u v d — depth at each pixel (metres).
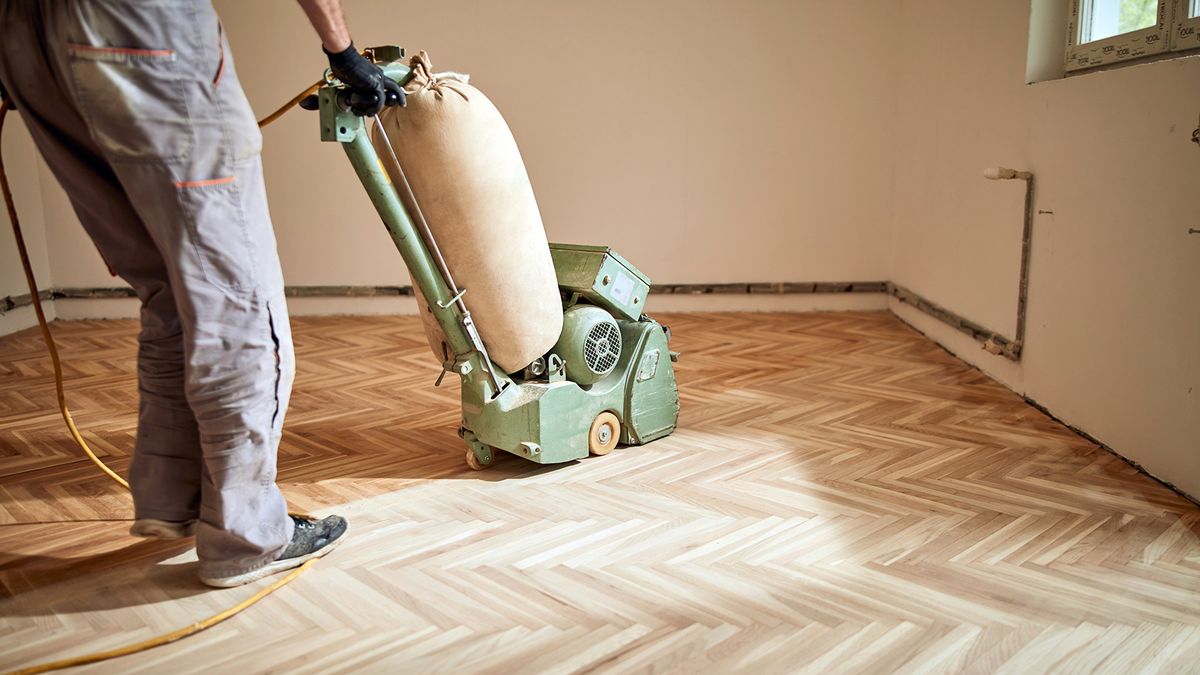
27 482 2.65
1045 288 3.30
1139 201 2.67
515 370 2.63
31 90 1.67
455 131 2.31
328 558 2.11
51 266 5.56
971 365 4.10
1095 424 2.93
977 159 4.04
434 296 2.44
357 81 1.95
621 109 5.49
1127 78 2.75
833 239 5.56
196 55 1.63
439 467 2.76
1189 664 1.63
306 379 3.99
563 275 2.86
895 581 1.95
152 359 1.90
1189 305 2.41
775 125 5.45
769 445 2.93
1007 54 3.70
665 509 2.38
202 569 1.94
